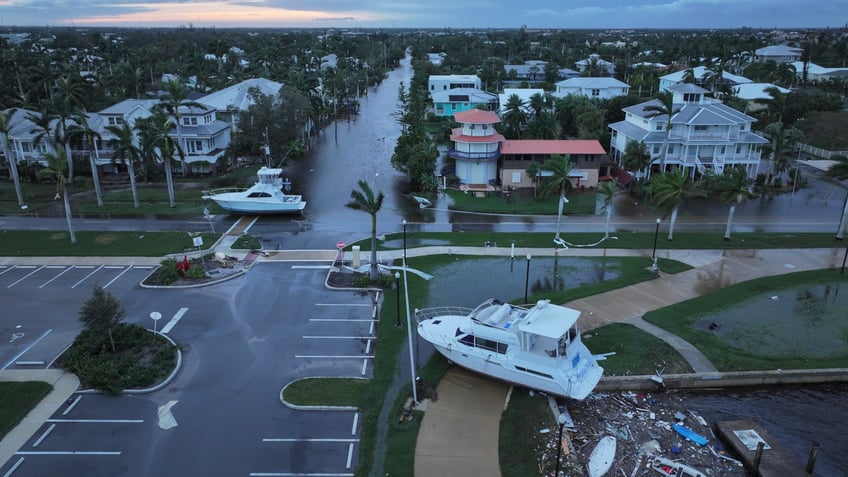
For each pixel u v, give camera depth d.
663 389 28.78
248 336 32.62
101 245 46.75
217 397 26.75
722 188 49.22
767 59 169.25
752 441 24.78
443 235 50.78
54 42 192.00
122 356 29.67
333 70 142.25
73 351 29.66
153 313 31.22
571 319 27.25
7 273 41.12
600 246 48.12
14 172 56.81
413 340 32.31
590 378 26.66
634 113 75.75
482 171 68.25
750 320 35.66
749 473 23.42
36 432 24.12
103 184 68.06
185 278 40.31
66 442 23.56
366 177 72.25
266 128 75.88
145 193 63.25
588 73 146.62
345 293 38.66
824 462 24.06
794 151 85.88
